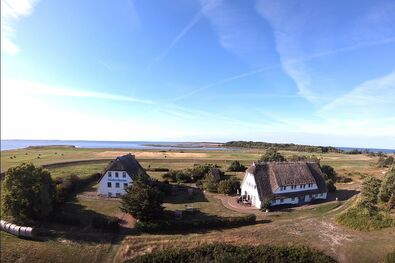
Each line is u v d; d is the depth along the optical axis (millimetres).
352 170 110500
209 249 40844
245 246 41594
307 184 69062
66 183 69125
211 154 167500
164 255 39312
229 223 50281
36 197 49875
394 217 51719
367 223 49375
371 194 63969
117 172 67875
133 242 43562
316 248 41500
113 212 56469
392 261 36500
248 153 182250
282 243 43062
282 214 57969
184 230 48375
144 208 49156
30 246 42031
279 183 65188
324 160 143250
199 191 76000
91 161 119062
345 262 38375
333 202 67438
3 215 50656
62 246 42375
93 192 71438
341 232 47719
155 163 122312
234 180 76750
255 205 64312
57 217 50719
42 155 145250
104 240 44562
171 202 65250
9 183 50188
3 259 38625
